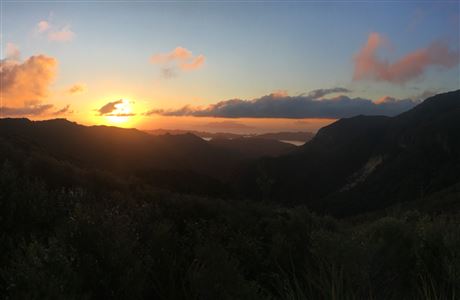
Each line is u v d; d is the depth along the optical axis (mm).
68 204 6246
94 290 3377
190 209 9031
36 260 3084
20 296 2711
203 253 3881
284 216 9664
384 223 6578
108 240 3725
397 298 4543
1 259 3801
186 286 4156
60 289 2867
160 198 11602
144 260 4066
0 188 5637
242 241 5855
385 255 5273
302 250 5738
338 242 4359
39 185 6367
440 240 5602
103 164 76750
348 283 3990
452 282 4480
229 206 10250
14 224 5004
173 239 5070
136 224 5090
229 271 3715
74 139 113062
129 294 3479
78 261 3455
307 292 4395
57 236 3781
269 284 5031
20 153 11344
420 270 4977
